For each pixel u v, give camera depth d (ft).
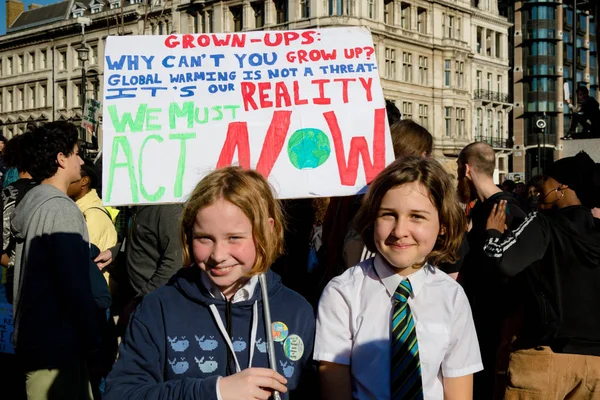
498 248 11.64
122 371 7.79
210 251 7.72
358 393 8.54
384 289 8.69
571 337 11.55
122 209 23.15
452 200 8.56
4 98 188.75
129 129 11.30
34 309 11.69
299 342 8.23
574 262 11.48
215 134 11.43
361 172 11.52
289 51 11.93
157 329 7.89
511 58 183.93
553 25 180.75
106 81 11.48
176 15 145.18
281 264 15.93
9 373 15.35
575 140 29.27
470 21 157.48
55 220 11.68
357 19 124.57
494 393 13.94
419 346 8.37
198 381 7.34
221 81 11.67
